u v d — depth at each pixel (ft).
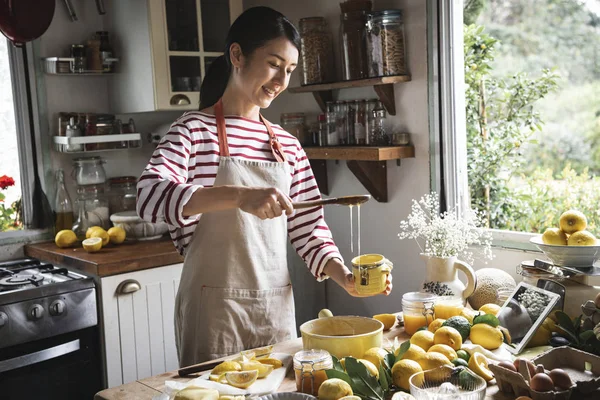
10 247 10.37
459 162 8.56
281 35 5.91
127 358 9.12
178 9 9.86
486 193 9.58
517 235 7.83
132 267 9.06
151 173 5.51
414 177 8.86
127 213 10.55
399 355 4.80
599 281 6.24
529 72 10.71
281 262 6.47
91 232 10.03
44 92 10.53
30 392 8.43
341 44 9.01
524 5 10.80
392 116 9.07
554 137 10.39
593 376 4.80
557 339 5.51
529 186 9.64
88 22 10.85
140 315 9.21
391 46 8.54
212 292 6.12
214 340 6.13
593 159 10.02
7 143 10.41
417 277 9.00
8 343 8.11
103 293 8.85
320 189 10.24
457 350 5.17
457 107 8.47
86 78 10.96
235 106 6.32
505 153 9.70
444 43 8.32
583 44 10.16
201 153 6.06
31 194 10.57
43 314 8.38
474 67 9.74
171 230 6.43
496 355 5.24
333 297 10.36
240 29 5.99
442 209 8.58
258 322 6.29
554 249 6.16
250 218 6.19
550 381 4.38
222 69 6.45
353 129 9.21
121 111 10.85
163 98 9.84
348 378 4.46
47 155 10.64
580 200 9.11
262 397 4.32
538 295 5.76
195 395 4.21
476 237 7.50
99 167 10.82
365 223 9.70
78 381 8.86
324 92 9.75
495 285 6.86
